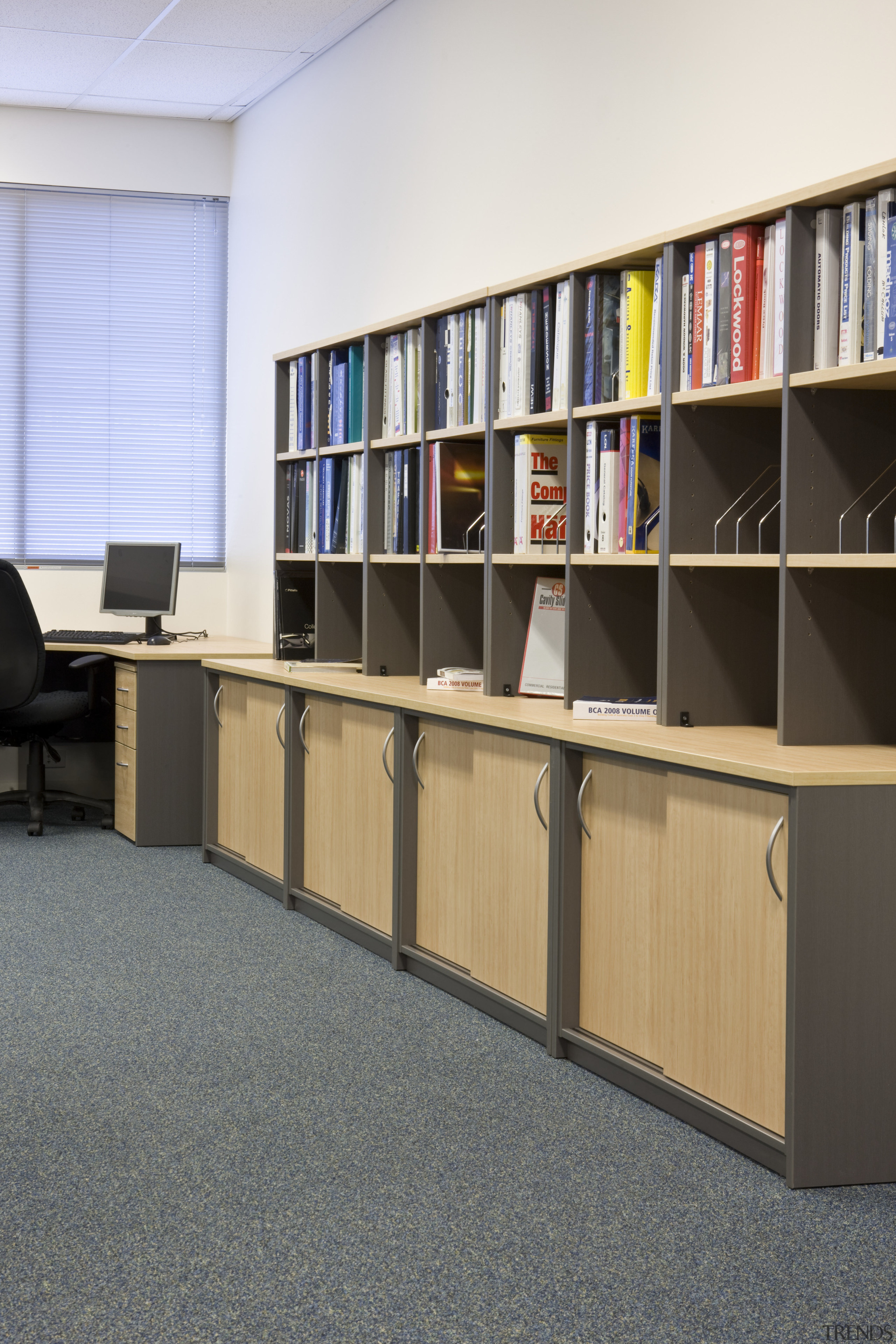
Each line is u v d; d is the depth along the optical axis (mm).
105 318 6438
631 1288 2031
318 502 4797
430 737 3572
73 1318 1934
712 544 3025
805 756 2510
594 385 3283
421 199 4789
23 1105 2727
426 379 4039
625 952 2828
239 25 5195
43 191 6309
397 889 3686
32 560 6406
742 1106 2482
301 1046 3092
